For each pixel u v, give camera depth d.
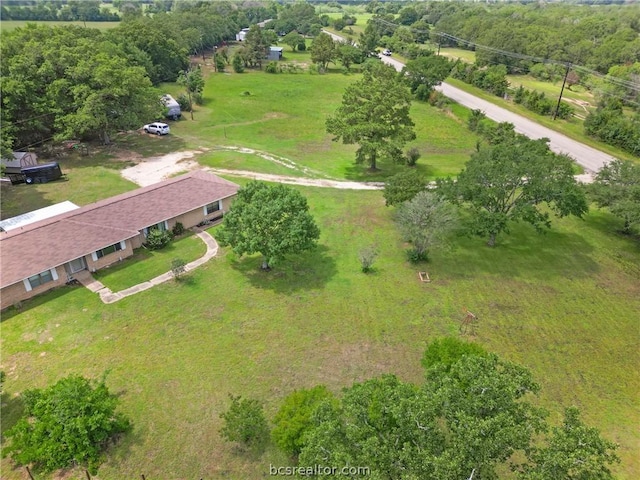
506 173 32.03
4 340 24.86
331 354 24.61
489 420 12.45
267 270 32.03
